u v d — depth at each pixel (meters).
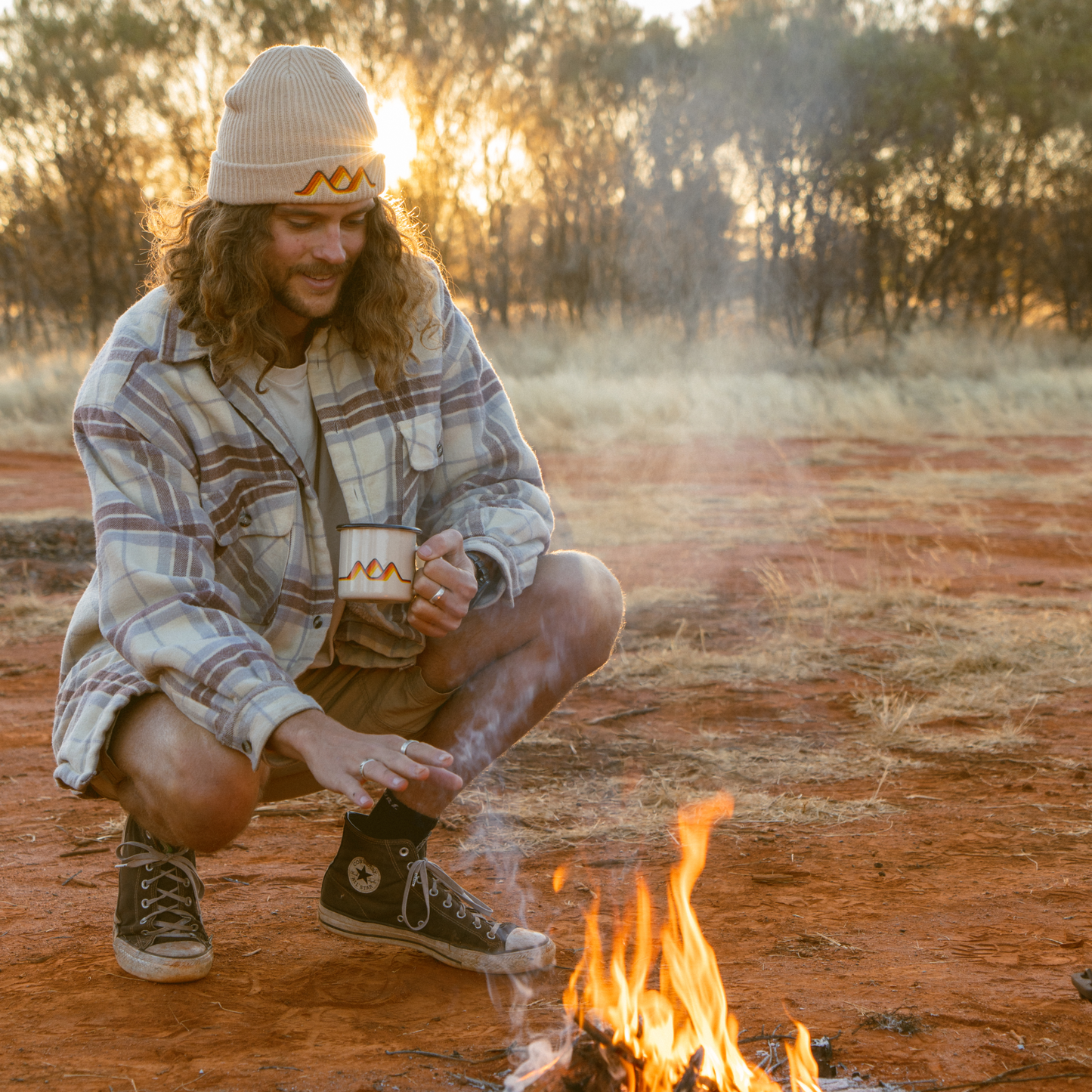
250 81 2.07
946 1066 1.98
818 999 2.23
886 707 4.34
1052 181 27.16
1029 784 3.64
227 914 2.72
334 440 2.27
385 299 2.24
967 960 2.43
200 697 2.03
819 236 25.44
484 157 27.83
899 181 26.05
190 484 2.18
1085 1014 2.17
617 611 2.53
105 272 27.22
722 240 26.61
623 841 3.20
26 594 7.27
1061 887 2.83
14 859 3.10
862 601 6.54
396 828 2.44
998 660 5.19
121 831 3.32
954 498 11.31
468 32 26.50
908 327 26.59
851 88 24.64
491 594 2.35
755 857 3.06
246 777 2.10
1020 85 26.08
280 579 2.23
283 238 2.12
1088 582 7.24
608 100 27.53
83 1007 2.23
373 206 2.20
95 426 2.14
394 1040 2.10
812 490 11.87
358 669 2.46
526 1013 2.21
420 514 2.51
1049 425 17.59
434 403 2.38
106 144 25.72
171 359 2.16
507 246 29.39
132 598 2.08
